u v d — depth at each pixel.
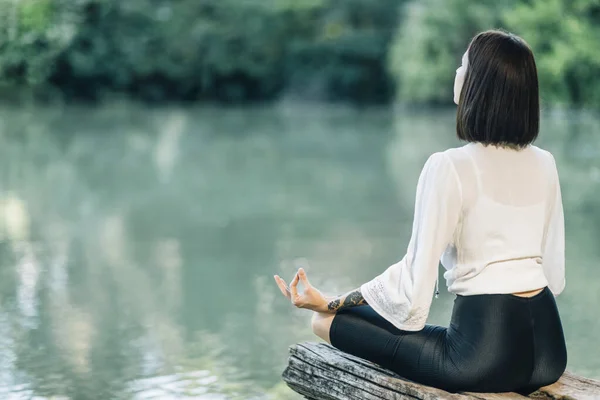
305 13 46.31
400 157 20.00
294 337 6.41
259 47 45.81
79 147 21.14
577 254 9.02
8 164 17.42
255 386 5.30
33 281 8.11
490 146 3.22
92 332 6.40
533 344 3.14
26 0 24.27
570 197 12.94
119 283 8.08
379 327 3.34
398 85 43.16
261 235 10.63
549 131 22.73
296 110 40.75
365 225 11.34
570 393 3.24
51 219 11.51
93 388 5.22
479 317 3.13
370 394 3.38
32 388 5.23
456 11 37.47
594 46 22.48
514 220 3.16
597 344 6.05
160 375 5.50
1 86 28.34
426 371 3.21
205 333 6.44
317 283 8.16
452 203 3.15
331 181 15.84
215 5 45.12
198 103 45.09
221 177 16.33
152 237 10.45
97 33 39.22
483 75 3.19
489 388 3.16
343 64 46.03
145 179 15.88
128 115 33.91
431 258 3.13
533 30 23.50
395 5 47.06
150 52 42.78
